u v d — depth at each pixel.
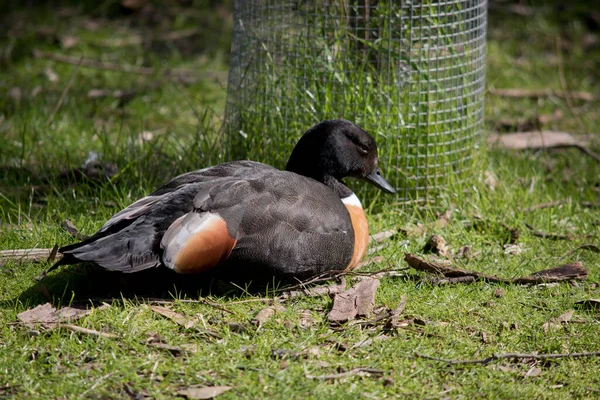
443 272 9.50
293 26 11.53
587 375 7.75
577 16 21.02
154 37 18.78
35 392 6.95
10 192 11.48
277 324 8.14
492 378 7.57
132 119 14.84
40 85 15.77
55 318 7.96
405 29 11.29
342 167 9.97
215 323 8.14
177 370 7.30
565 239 10.95
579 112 16.48
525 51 19.28
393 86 11.37
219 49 18.38
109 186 11.68
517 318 8.69
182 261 8.05
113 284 8.73
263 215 8.52
